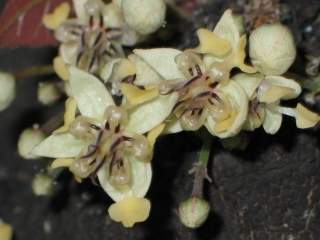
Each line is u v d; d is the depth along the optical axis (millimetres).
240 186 77
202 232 80
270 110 66
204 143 72
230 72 67
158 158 81
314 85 72
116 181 65
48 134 79
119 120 65
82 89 66
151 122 65
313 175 75
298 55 78
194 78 65
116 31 75
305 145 75
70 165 66
